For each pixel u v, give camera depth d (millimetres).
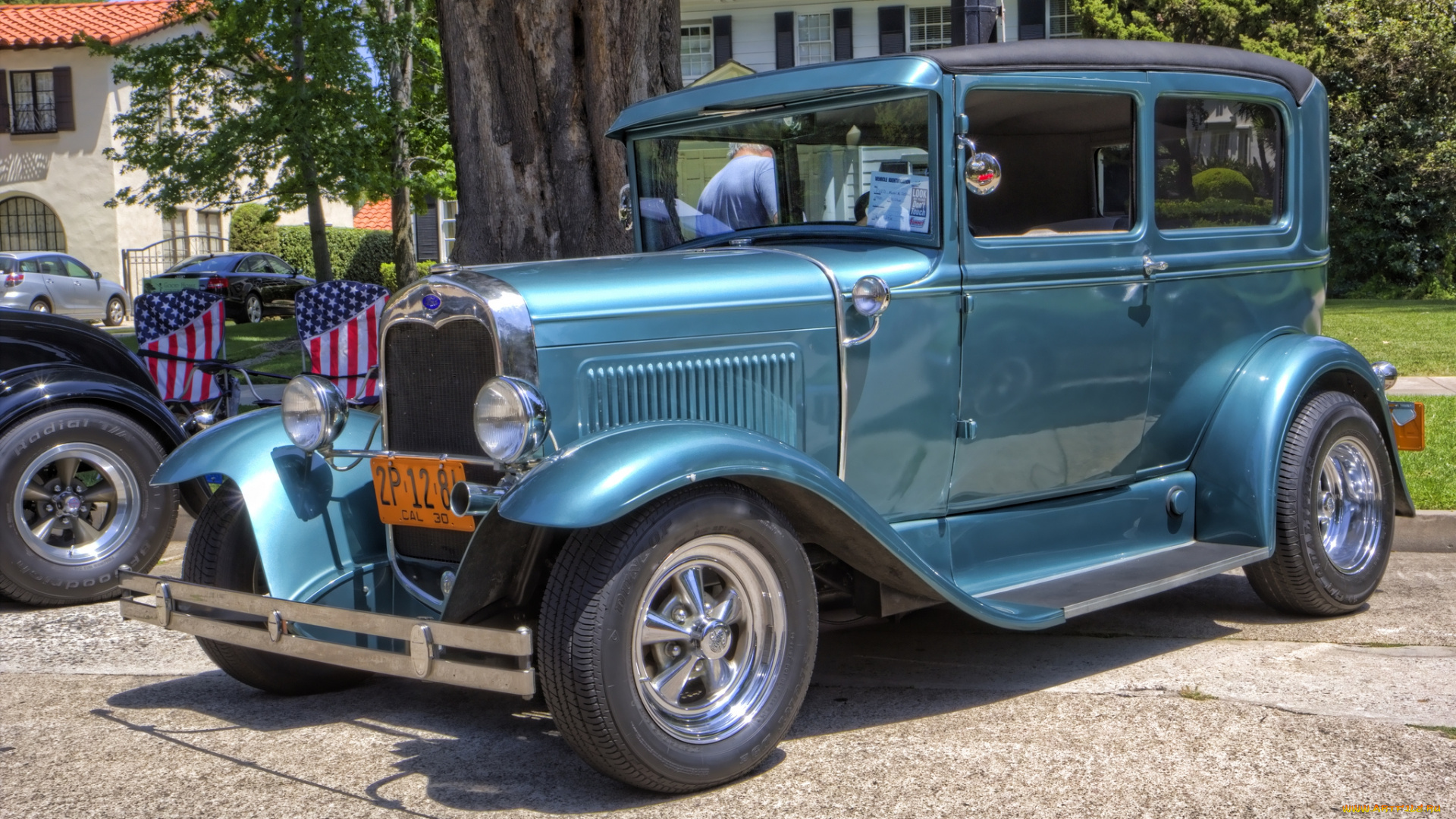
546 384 3229
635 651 2990
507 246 7156
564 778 3244
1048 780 3111
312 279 24828
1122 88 4164
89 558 5320
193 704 3959
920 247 3855
